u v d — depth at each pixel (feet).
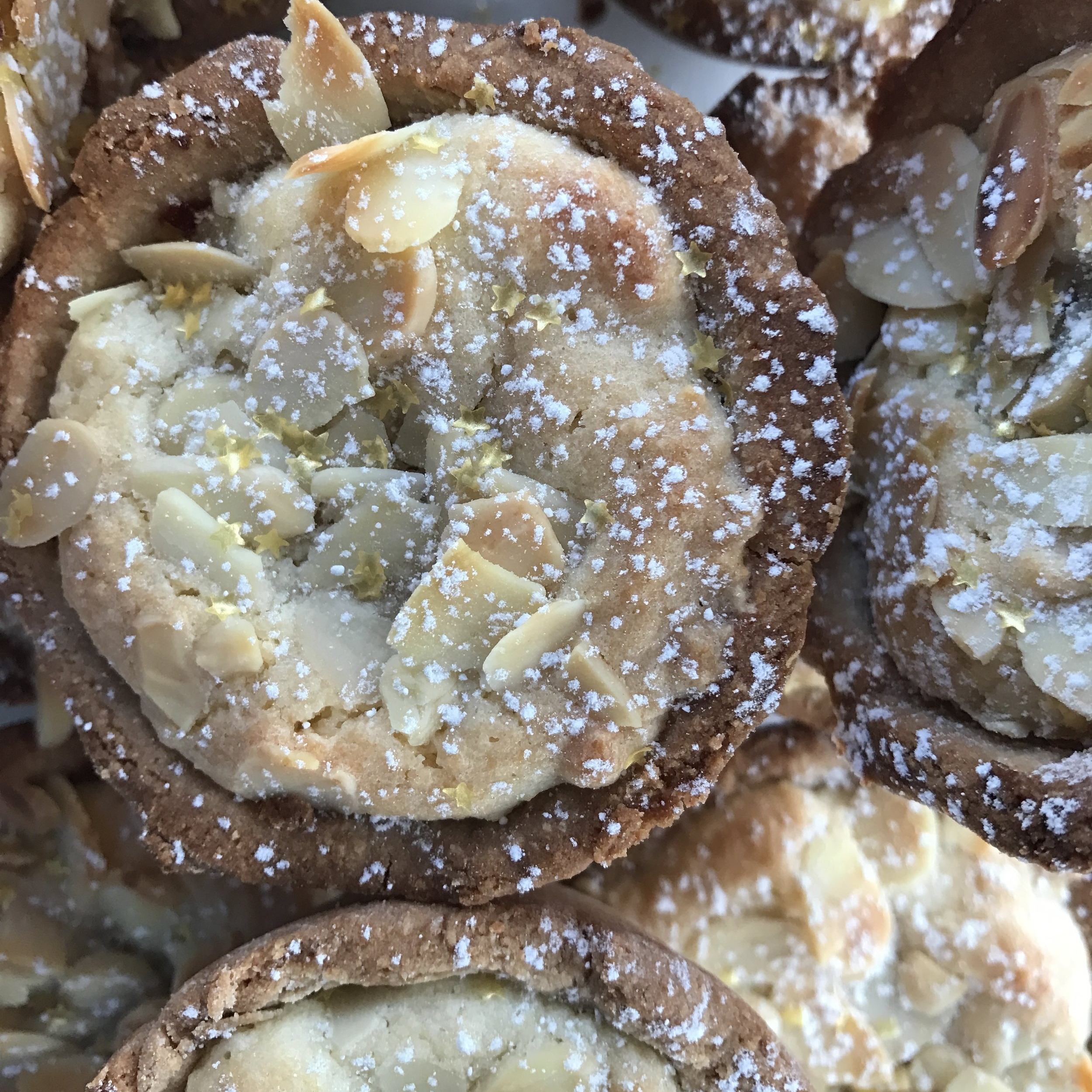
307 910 0.40
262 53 0.34
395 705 0.33
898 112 0.38
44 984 0.41
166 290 0.35
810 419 0.33
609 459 0.32
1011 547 0.33
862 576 0.38
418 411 0.34
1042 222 0.33
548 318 0.33
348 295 0.33
